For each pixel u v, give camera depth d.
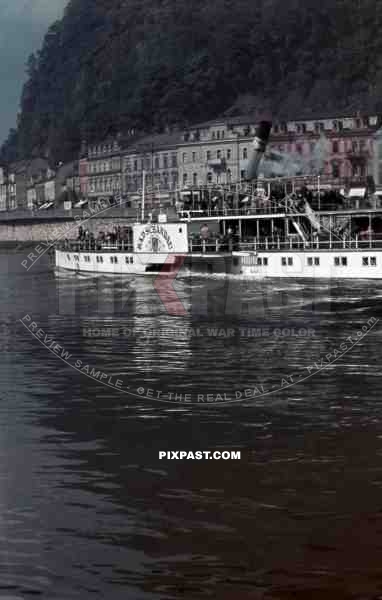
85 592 16.28
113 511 19.55
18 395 31.02
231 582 16.52
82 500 20.19
